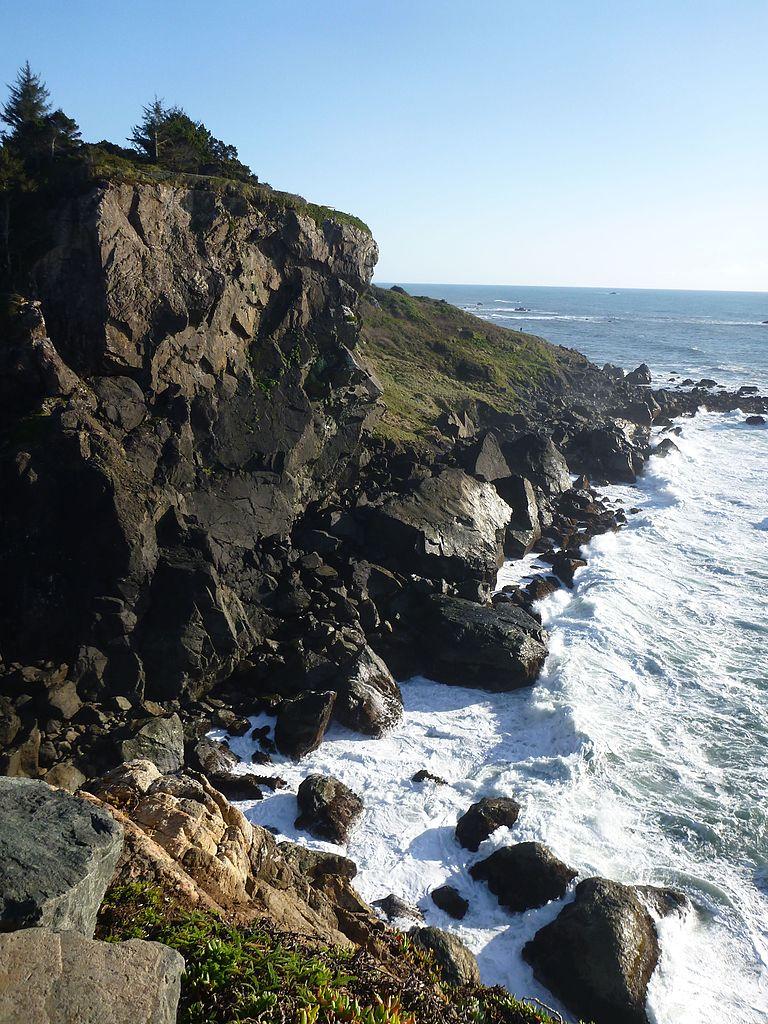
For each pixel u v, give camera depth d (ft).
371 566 105.50
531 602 112.06
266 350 115.34
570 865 63.21
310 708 80.94
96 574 82.17
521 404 225.97
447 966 49.83
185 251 101.40
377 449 141.59
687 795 71.82
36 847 22.21
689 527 147.02
